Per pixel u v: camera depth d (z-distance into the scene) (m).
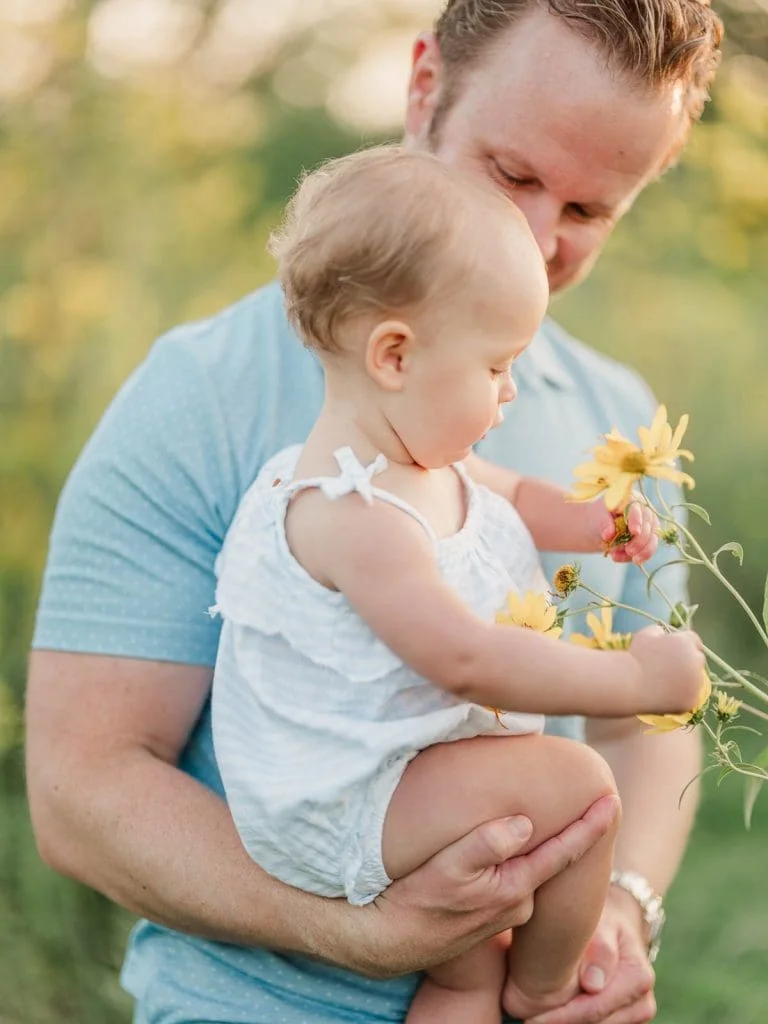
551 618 1.43
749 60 4.18
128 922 2.81
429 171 1.45
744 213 4.25
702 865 3.39
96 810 1.64
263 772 1.50
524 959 1.61
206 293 4.19
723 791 3.75
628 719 1.92
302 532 1.46
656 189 4.46
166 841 1.61
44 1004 2.73
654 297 4.75
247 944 1.62
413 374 1.43
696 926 3.17
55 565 1.73
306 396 1.76
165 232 4.15
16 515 3.60
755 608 4.56
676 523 1.46
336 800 1.46
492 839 1.45
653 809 1.86
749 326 4.78
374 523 1.41
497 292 1.41
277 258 1.53
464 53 1.71
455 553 1.47
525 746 1.52
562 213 1.73
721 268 4.64
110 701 1.67
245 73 5.25
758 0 4.16
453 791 1.48
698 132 4.06
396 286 1.41
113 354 3.76
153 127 4.18
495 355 1.43
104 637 1.68
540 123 1.64
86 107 4.09
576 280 1.84
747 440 4.69
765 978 3.00
